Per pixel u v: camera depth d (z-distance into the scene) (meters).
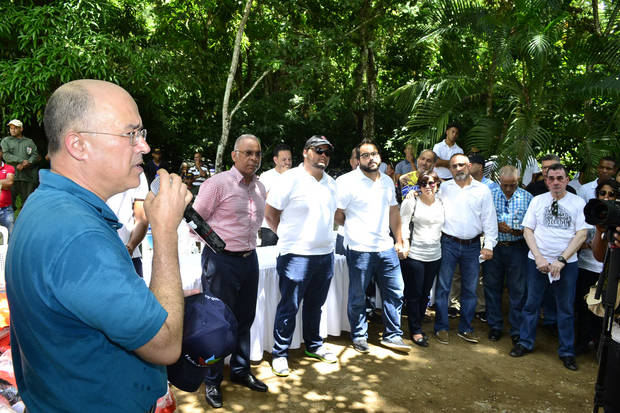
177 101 11.77
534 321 4.27
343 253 4.77
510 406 3.41
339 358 4.11
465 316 4.56
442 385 3.69
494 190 4.61
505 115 7.95
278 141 12.38
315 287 3.83
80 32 8.20
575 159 8.11
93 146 1.07
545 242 4.10
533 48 6.67
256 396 3.41
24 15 8.17
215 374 3.24
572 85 6.81
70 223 0.97
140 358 1.09
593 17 8.38
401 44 12.58
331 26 10.59
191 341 1.30
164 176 1.18
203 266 3.23
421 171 5.07
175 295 1.09
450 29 7.62
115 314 0.94
